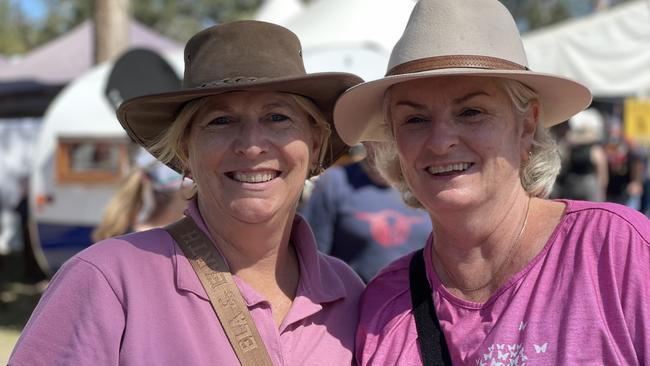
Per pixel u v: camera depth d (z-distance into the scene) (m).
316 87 2.03
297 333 2.04
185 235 2.04
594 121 12.77
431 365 1.95
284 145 1.99
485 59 1.90
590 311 1.73
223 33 1.98
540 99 2.08
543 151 2.08
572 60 8.16
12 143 12.67
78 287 1.85
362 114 2.25
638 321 1.69
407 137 2.00
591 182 8.52
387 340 2.04
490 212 1.96
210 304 1.94
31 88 9.96
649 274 1.73
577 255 1.83
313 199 3.80
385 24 6.81
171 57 7.39
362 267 3.67
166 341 1.84
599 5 24.31
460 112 1.94
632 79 8.02
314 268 2.14
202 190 2.03
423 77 1.89
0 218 12.51
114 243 1.96
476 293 2.00
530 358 1.76
